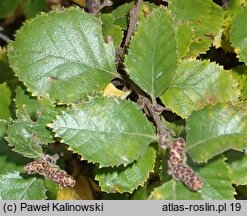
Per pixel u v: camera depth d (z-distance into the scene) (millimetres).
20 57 276
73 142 242
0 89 306
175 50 264
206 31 300
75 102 274
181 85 281
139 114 252
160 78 268
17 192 275
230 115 240
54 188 279
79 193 306
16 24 382
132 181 262
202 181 235
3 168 278
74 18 279
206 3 303
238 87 302
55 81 276
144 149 251
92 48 280
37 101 281
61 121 242
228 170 248
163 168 254
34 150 257
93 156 243
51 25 278
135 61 267
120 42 291
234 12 308
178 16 301
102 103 248
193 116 241
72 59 278
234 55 318
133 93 290
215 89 280
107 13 320
